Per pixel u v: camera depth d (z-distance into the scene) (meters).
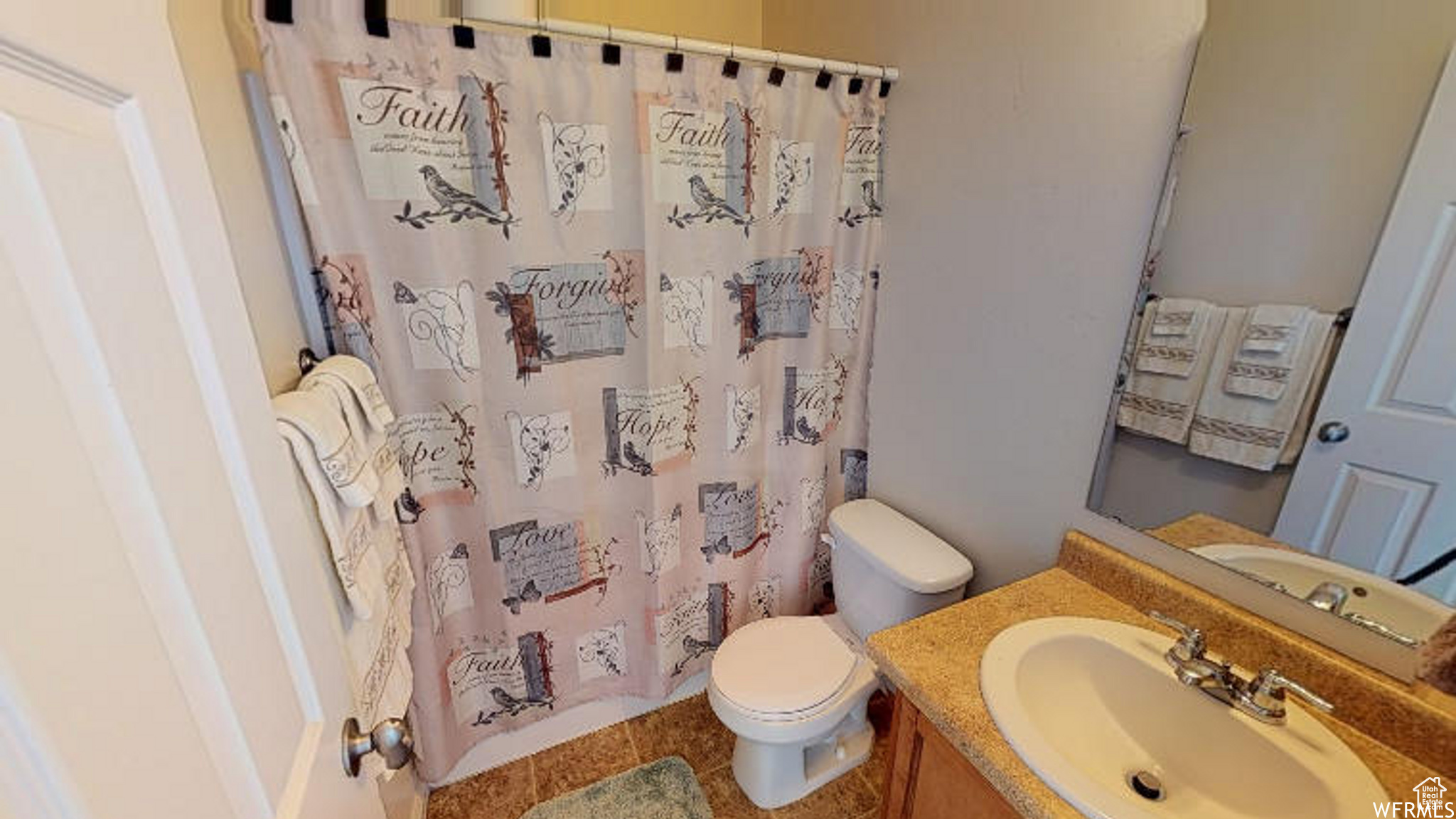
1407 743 0.79
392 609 1.10
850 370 1.78
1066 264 1.18
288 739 0.52
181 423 0.41
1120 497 1.15
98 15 0.36
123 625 0.34
